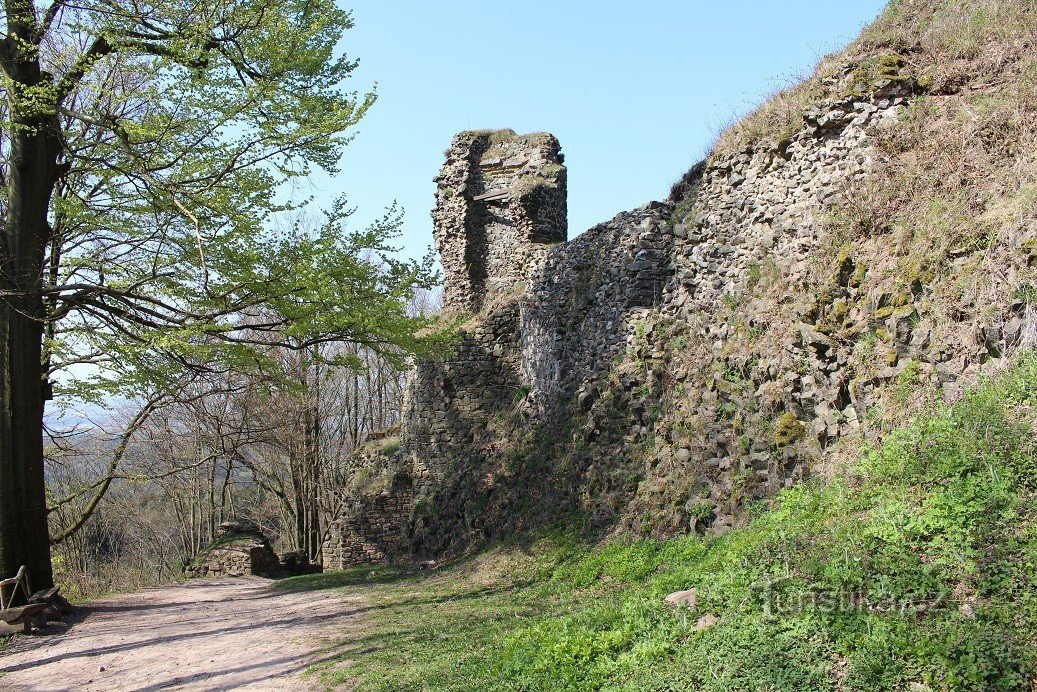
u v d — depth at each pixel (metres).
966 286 6.62
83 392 13.55
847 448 7.18
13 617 10.55
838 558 5.19
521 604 9.32
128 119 10.61
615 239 14.21
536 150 21.62
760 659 4.61
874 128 9.09
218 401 28.22
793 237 9.66
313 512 29.81
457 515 16.30
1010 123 7.62
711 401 9.73
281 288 11.27
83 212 12.12
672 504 9.49
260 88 10.35
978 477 5.19
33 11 10.84
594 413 12.67
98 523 29.38
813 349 8.27
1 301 11.20
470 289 21.03
